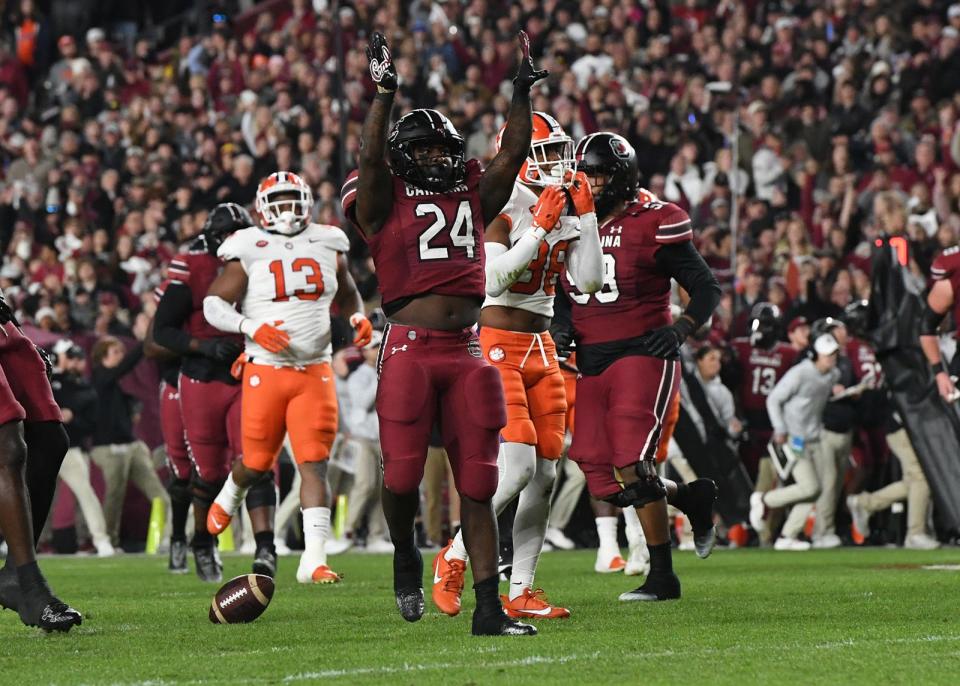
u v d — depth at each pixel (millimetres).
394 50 70375
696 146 59281
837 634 17516
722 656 15375
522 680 13664
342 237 27344
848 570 31094
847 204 53688
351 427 46031
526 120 17797
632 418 22250
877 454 47750
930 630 17953
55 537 50375
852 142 58688
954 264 32219
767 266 53875
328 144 63969
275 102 71562
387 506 17734
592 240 19297
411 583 18516
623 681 13586
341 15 72812
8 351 18453
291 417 26672
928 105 58344
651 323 22578
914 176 55031
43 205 68500
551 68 66625
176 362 32031
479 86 66500
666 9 70312
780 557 38000
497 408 17312
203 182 65750
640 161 60750
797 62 63719
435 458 45688
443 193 17578
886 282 38250
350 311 27719
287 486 48125
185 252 29984
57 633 18547
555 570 33062
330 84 68750
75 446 46531
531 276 19938
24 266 64062
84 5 86188
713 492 24547
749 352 47531
